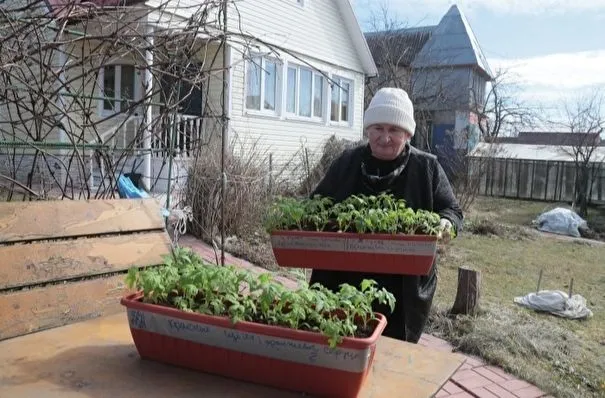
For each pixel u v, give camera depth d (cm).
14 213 187
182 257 166
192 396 126
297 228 213
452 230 212
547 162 1590
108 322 183
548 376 367
